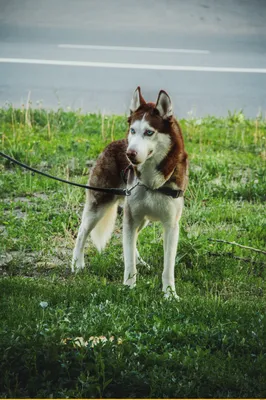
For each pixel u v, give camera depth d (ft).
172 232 22.85
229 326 19.48
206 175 34.96
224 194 33.50
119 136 41.27
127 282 22.91
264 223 29.84
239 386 16.62
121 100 49.14
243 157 38.91
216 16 67.10
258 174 35.81
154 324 19.19
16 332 18.06
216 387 16.72
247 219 30.37
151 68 55.16
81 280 23.63
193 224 29.63
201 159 37.60
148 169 21.75
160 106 21.15
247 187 33.94
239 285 23.98
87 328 18.81
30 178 33.63
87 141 39.29
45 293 21.98
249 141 41.96
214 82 53.01
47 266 25.54
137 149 20.63
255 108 48.91
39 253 26.76
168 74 54.03
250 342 18.53
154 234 28.30
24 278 23.80
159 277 24.82
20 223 29.04
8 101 47.98
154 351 18.06
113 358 17.22
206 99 49.88
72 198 31.53
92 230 25.53
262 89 52.29
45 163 36.70
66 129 42.73
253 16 67.31
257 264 26.05
